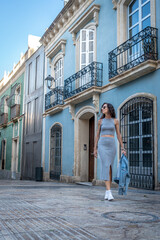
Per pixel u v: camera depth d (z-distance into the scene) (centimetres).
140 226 258
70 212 330
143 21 843
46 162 1518
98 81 1007
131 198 506
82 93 1073
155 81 741
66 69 1355
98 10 1073
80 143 1177
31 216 304
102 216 305
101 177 463
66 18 1369
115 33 952
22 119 2016
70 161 1219
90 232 233
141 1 856
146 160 755
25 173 1853
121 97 888
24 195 541
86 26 1161
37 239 213
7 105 2409
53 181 1381
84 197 507
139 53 833
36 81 1803
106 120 461
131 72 793
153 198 516
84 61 1129
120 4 932
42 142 1608
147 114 769
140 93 786
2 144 2548
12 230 241
